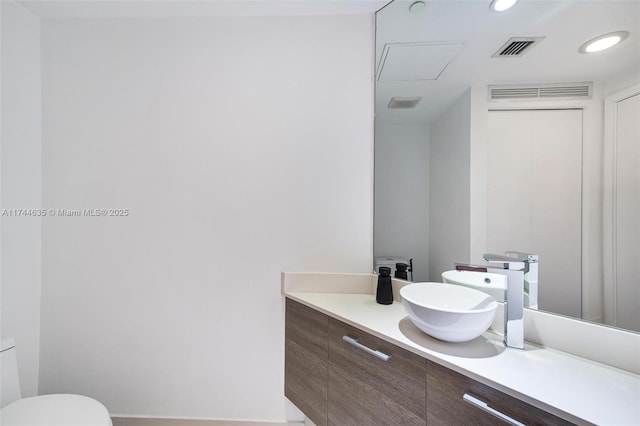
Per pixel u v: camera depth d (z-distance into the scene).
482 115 1.10
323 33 1.42
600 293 0.84
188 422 1.42
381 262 1.39
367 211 1.42
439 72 1.23
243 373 1.42
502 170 1.06
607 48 0.84
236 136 1.44
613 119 0.83
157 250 1.44
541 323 0.90
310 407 1.23
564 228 0.92
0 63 1.31
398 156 1.35
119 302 1.44
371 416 0.97
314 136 1.43
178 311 1.44
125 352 1.44
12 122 1.35
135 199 1.45
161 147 1.45
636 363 0.74
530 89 1.00
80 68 1.46
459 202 1.17
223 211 1.44
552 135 0.96
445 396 0.78
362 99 1.41
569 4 0.92
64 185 1.45
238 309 1.43
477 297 1.00
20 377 1.38
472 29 1.14
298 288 1.40
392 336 0.91
